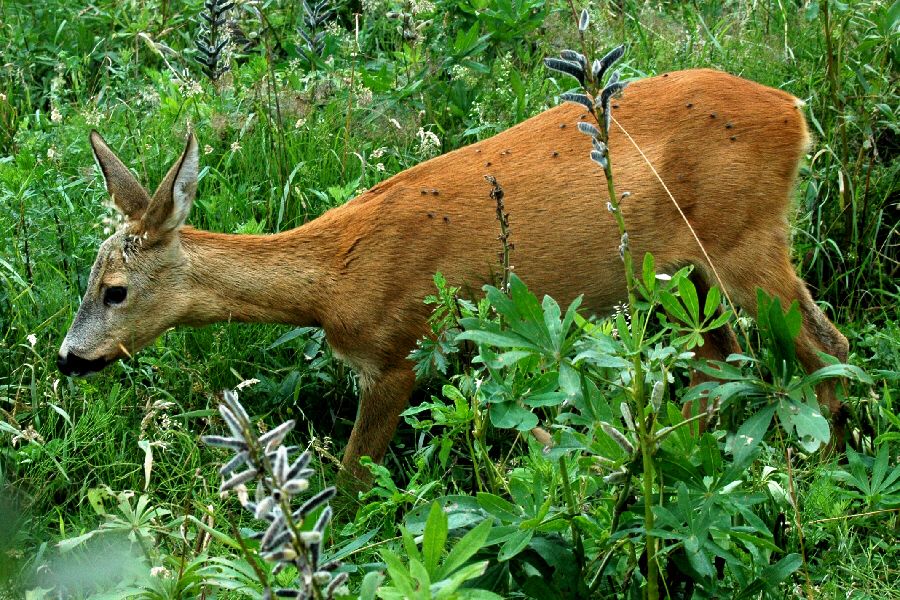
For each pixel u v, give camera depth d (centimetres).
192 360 988
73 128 1170
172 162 1143
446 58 1221
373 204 941
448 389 657
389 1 1316
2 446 866
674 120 926
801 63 1198
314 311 938
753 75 1195
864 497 752
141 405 936
